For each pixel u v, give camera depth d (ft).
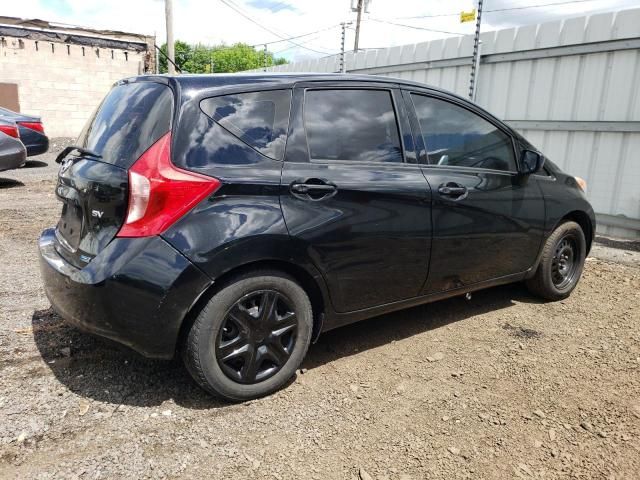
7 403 8.76
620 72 20.99
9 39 57.26
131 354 10.60
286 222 8.86
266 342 9.14
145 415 8.66
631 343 11.94
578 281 15.61
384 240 10.11
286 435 8.30
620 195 21.74
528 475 7.57
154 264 7.97
